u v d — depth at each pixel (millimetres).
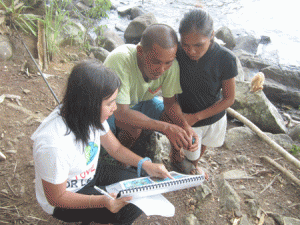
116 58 2193
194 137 2418
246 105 4336
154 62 2004
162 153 3186
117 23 7375
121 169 2180
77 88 1463
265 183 2963
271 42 7320
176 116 2488
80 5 7109
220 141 2779
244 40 7062
